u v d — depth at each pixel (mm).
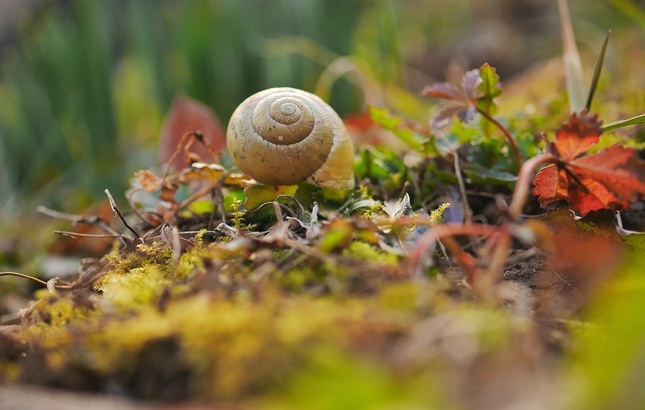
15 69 503
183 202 280
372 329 193
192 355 194
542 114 346
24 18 559
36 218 463
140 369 198
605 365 178
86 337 204
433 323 193
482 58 695
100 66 492
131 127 628
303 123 257
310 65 498
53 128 493
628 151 232
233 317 195
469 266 218
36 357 206
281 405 186
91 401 194
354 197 267
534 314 215
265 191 264
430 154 289
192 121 345
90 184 486
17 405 193
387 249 224
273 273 214
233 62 481
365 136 383
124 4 528
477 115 296
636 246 244
